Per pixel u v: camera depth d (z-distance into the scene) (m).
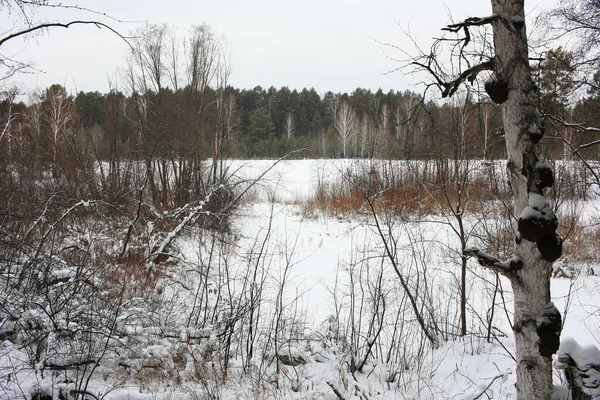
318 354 6.98
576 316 7.78
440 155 8.02
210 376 5.98
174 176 17.64
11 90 7.64
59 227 9.66
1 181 10.52
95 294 6.89
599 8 5.59
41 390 4.90
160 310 7.62
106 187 14.02
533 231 3.57
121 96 23.31
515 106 3.83
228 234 12.48
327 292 10.01
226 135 22.53
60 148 17.03
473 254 4.05
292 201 23.45
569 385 4.05
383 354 7.29
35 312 6.17
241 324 7.21
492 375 5.84
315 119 59.78
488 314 7.69
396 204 14.54
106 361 6.25
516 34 3.82
